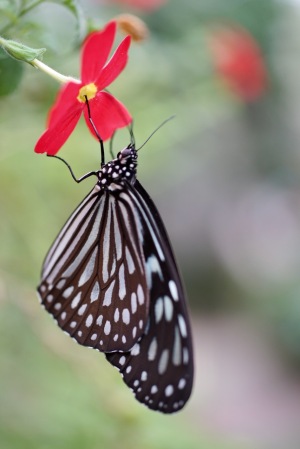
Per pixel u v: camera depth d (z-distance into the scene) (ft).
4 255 1.38
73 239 1.07
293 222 4.04
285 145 3.18
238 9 2.17
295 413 3.28
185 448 1.38
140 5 1.63
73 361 1.32
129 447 1.35
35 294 1.31
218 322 4.21
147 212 1.10
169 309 1.10
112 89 1.42
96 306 1.07
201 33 1.65
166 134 1.47
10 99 1.20
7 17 1.07
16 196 1.38
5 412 1.36
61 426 1.36
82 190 1.43
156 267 1.11
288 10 2.32
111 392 1.34
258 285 4.19
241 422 3.14
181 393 1.11
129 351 1.09
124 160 1.09
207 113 1.60
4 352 1.38
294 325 3.68
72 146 1.38
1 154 1.35
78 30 1.09
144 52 1.45
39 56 1.01
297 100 2.79
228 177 3.87
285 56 2.42
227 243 4.16
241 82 1.65
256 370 3.65
